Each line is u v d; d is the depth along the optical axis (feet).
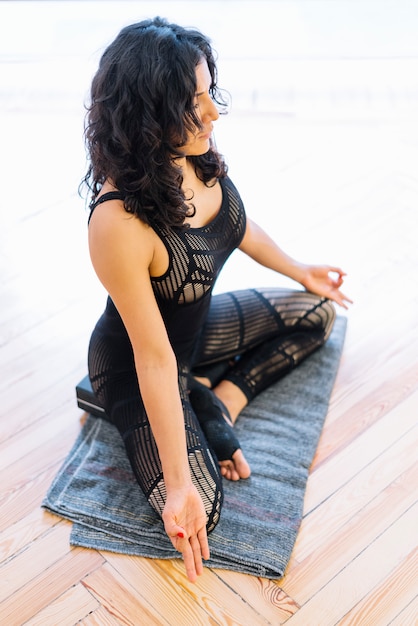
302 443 6.75
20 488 6.55
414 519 6.11
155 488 5.77
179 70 4.66
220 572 5.80
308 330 7.45
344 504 6.27
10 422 7.15
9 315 8.31
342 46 12.66
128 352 6.13
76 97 12.07
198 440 5.96
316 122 11.27
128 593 5.70
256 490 6.36
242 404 7.05
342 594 5.62
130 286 5.16
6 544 6.09
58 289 8.62
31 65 12.73
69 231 9.47
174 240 5.32
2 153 11.00
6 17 13.85
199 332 6.57
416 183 9.93
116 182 5.04
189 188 5.47
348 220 9.40
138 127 4.76
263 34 13.03
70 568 5.90
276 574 5.74
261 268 8.86
